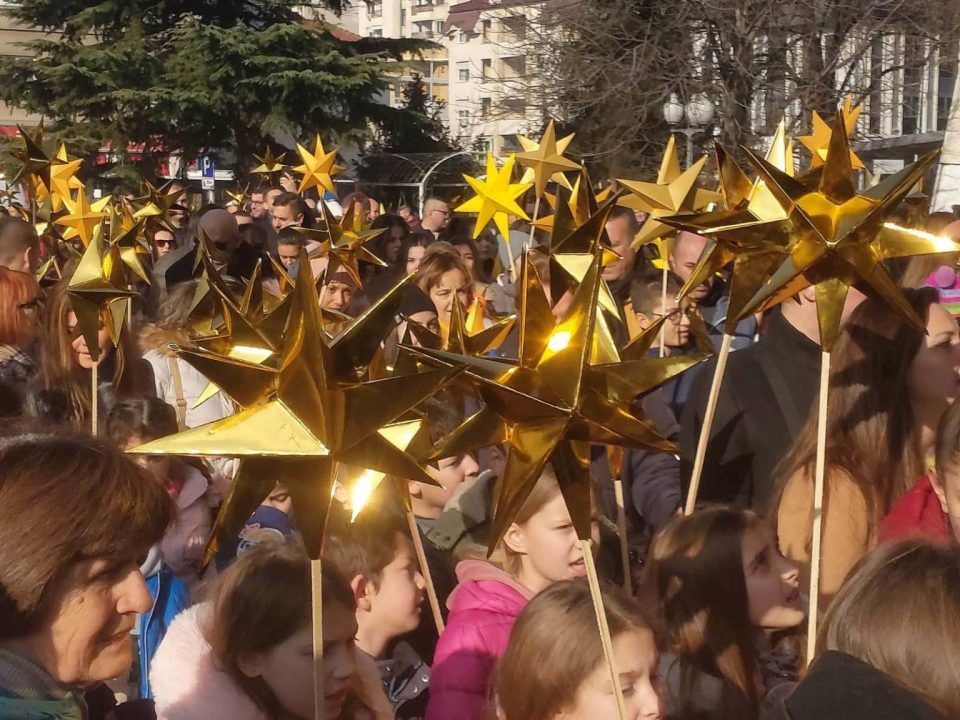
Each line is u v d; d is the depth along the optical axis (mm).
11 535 1578
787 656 2742
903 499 2697
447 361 1930
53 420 3639
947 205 13852
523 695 2291
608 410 1964
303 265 1772
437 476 3383
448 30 56281
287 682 2357
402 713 3053
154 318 5785
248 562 2447
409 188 28125
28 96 29312
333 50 29781
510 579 2725
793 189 2385
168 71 28797
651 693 2299
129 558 1681
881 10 17859
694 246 4711
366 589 2828
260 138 29656
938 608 1660
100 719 2646
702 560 2625
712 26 18250
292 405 1816
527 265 1946
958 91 13742
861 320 2906
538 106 19922
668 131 18391
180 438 1761
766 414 3150
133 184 28094
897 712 1571
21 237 5469
